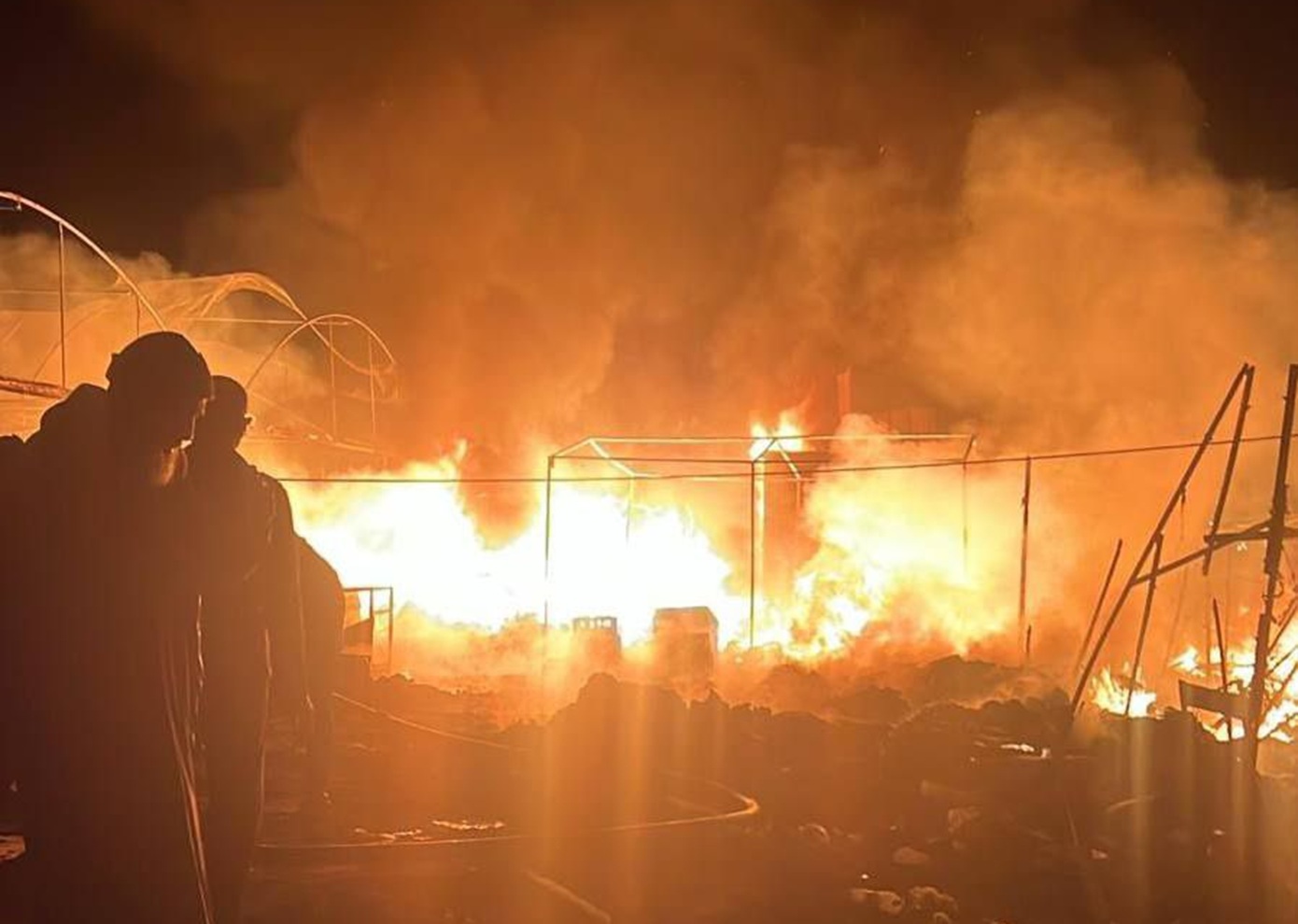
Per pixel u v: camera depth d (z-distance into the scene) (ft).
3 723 13.89
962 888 28.58
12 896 18.25
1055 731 43.19
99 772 13.66
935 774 37.68
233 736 16.43
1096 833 32.78
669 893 26.91
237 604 16.33
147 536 14.17
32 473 14.25
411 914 24.25
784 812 34.37
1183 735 38.42
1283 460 36.76
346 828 31.89
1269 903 27.61
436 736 43.96
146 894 13.66
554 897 25.29
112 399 14.16
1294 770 41.70
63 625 13.82
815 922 25.63
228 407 16.34
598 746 39.19
